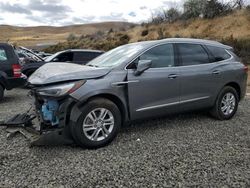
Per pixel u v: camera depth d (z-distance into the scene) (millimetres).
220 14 27781
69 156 5445
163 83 6523
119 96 6023
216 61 7559
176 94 6770
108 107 5840
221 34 25344
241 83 7973
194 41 7344
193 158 5355
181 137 6426
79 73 5797
